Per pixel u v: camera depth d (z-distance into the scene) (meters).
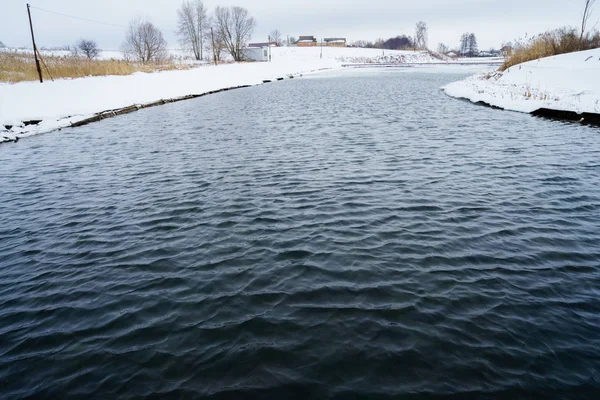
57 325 5.20
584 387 3.97
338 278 6.02
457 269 6.20
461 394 3.91
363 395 3.93
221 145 15.61
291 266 6.41
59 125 20.83
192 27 82.50
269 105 27.81
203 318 5.19
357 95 32.84
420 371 4.21
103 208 9.42
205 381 4.16
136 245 7.41
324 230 7.70
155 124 21.23
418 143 14.91
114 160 13.91
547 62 32.88
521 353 4.44
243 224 8.12
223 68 57.12
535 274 6.04
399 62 113.56
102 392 4.09
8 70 31.08
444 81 47.41
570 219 8.00
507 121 19.23
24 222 8.80
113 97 28.81
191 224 8.24
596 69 25.75
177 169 12.42
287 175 11.32
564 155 12.78
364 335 4.77
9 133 18.70
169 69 50.38
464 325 4.91
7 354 4.70
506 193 9.51
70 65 34.94
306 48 133.38
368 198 9.34
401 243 7.09
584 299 5.40
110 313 5.40
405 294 5.57
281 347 4.61
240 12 81.69
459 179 10.62
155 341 4.80
